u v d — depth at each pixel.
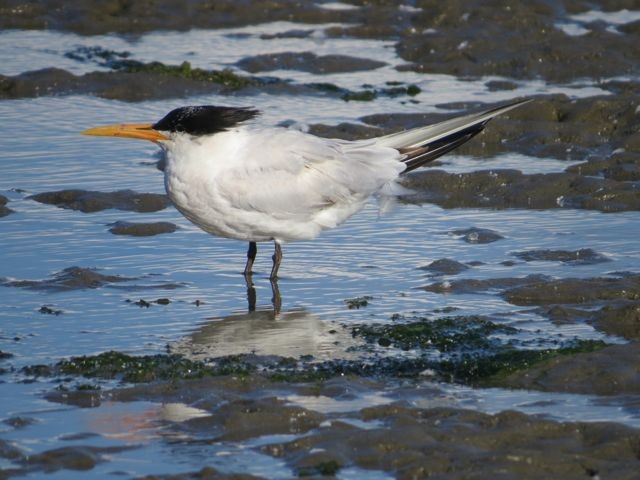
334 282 14.24
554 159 20.05
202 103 22.84
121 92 23.22
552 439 9.66
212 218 13.84
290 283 14.22
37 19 28.48
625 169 18.80
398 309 13.30
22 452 9.46
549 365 11.30
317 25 29.22
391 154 14.48
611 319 12.80
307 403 10.47
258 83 24.08
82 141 20.23
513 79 25.39
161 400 10.55
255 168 13.63
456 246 15.54
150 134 13.53
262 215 13.80
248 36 28.14
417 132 14.77
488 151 20.66
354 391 10.71
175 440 9.76
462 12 28.56
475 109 22.22
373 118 21.62
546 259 14.96
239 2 29.72
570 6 29.98
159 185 18.02
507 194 17.84
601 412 10.30
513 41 26.88
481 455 9.24
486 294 13.77
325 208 14.18
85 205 16.94
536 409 10.36
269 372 11.32
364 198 14.41
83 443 9.70
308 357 11.80
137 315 13.06
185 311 13.25
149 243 15.59
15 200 17.17
